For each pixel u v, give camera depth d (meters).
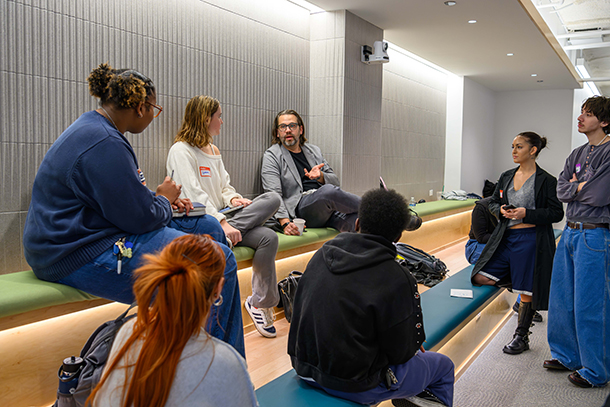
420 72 7.01
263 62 4.00
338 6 4.25
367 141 4.83
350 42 4.44
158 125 3.18
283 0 4.17
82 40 2.71
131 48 2.98
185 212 2.28
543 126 9.29
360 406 1.53
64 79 2.63
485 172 9.36
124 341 0.93
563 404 2.37
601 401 2.40
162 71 3.18
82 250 1.76
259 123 4.00
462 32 5.11
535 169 3.02
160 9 3.15
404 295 1.49
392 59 6.25
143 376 0.83
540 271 2.90
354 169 4.64
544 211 2.86
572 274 2.67
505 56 6.30
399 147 6.55
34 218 1.80
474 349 2.91
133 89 1.80
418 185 7.18
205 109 3.07
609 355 2.51
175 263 0.90
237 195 3.27
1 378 1.84
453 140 8.06
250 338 2.91
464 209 7.02
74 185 1.71
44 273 1.88
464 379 2.64
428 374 1.73
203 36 3.46
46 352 1.99
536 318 3.67
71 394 1.23
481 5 4.22
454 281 3.19
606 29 7.07
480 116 8.84
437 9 4.32
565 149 9.13
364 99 4.73
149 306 0.89
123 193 1.71
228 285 1.88
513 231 3.04
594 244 2.52
